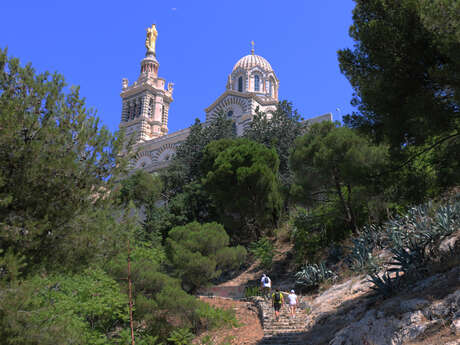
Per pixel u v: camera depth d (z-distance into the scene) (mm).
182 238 22891
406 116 11086
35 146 7309
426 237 13031
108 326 14266
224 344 14164
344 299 14156
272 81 70438
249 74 68688
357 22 12578
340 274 17969
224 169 28500
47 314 8750
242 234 31516
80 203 8148
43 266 7824
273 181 28078
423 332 7879
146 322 15188
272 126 40188
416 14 10586
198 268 20688
